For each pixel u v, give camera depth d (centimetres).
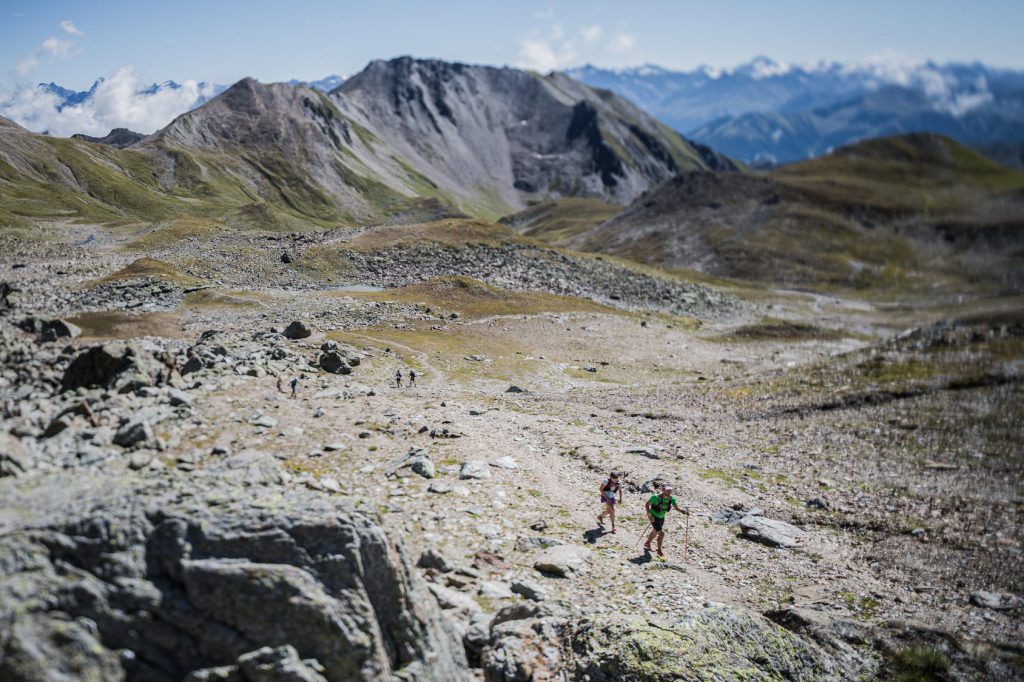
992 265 17788
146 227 14200
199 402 2897
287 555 991
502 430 3450
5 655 758
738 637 1432
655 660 1246
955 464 3466
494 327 7788
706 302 12012
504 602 1566
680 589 1767
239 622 920
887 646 1636
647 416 4541
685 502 2730
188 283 7856
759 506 2784
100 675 811
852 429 4191
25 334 4672
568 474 2861
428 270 10194
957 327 6488
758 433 4159
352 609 975
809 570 2158
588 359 7081
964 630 1788
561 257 11919
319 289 8869
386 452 2672
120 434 2128
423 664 1050
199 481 1139
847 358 6359
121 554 911
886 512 2767
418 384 4906
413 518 2042
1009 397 4478
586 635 1329
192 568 923
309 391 3625
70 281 8012
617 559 1950
